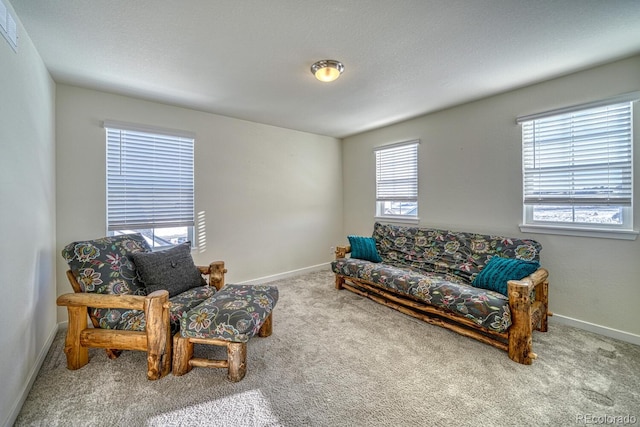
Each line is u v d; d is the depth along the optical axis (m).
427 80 2.47
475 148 3.04
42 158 2.03
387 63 2.15
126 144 2.78
